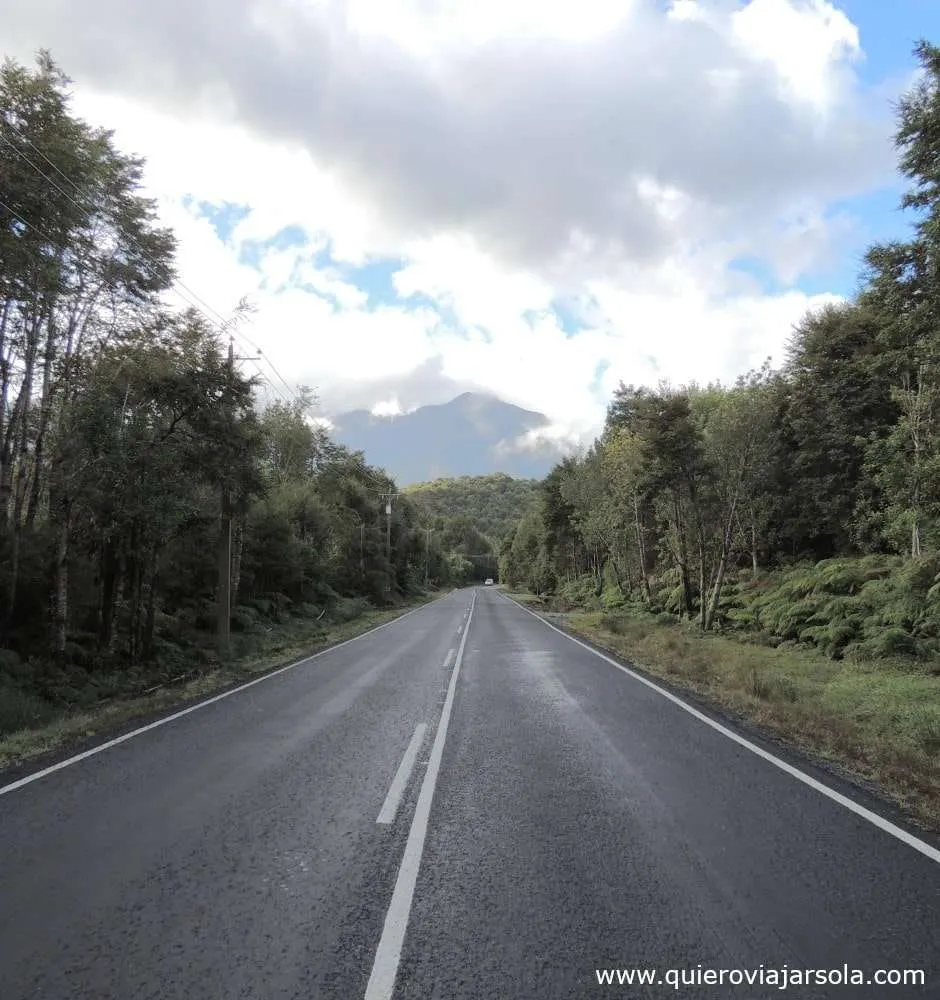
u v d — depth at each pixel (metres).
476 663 15.63
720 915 3.77
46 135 12.79
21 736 8.49
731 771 6.69
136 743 8.14
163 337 16.06
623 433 35.72
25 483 15.30
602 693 11.39
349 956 3.39
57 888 4.15
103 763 7.20
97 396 13.28
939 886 4.13
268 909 3.88
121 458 12.85
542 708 10.07
